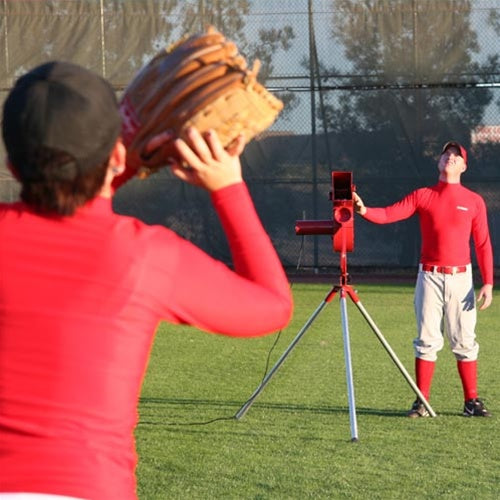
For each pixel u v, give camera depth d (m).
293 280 34.41
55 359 4.21
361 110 35.16
